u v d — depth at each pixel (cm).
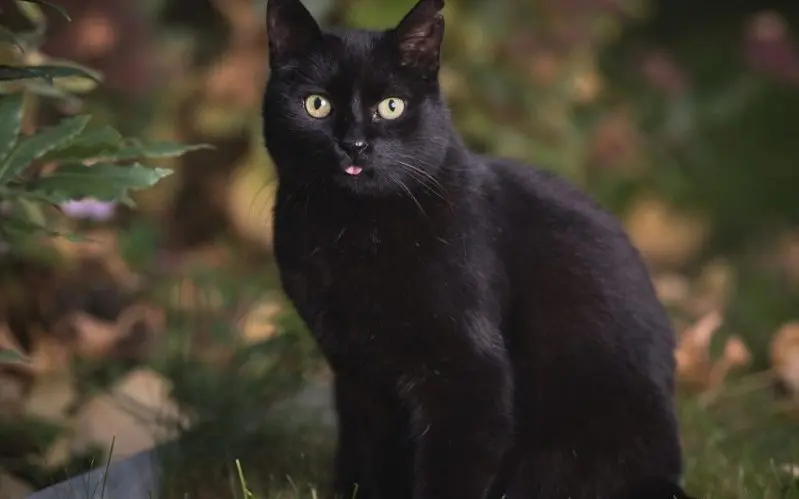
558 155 314
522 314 257
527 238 257
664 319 262
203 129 312
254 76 310
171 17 324
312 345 275
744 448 271
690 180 364
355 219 254
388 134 254
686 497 257
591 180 325
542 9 315
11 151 252
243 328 288
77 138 254
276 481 264
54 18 301
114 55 306
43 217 277
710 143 379
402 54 255
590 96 319
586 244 259
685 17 436
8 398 274
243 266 310
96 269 291
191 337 287
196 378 276
